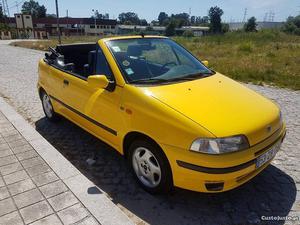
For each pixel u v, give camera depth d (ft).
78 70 16.38
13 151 12.78
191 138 8.55
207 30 254.88
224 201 10.15
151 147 9.70
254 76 31.12
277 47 61.31
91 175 11.99
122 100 10.57
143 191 10.78
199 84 11.21
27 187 10.17
